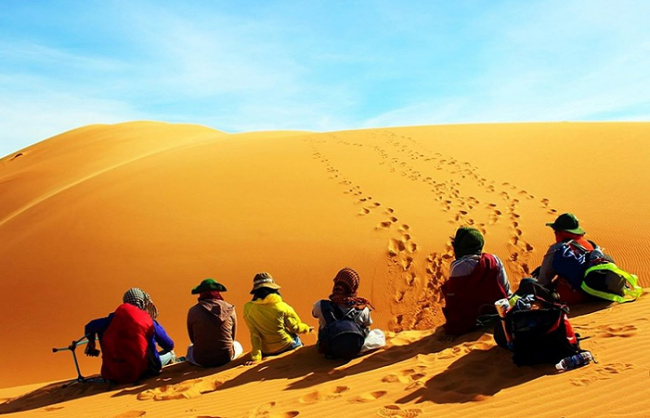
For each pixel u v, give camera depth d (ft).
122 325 24.26
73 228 54.39
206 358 24.72
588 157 66.69
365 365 21.29
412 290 42.86
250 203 57.41
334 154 75.56
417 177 64.18
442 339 22.84
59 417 20.04
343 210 55.01
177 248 49.49
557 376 16.34
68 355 39.75
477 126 94.84
